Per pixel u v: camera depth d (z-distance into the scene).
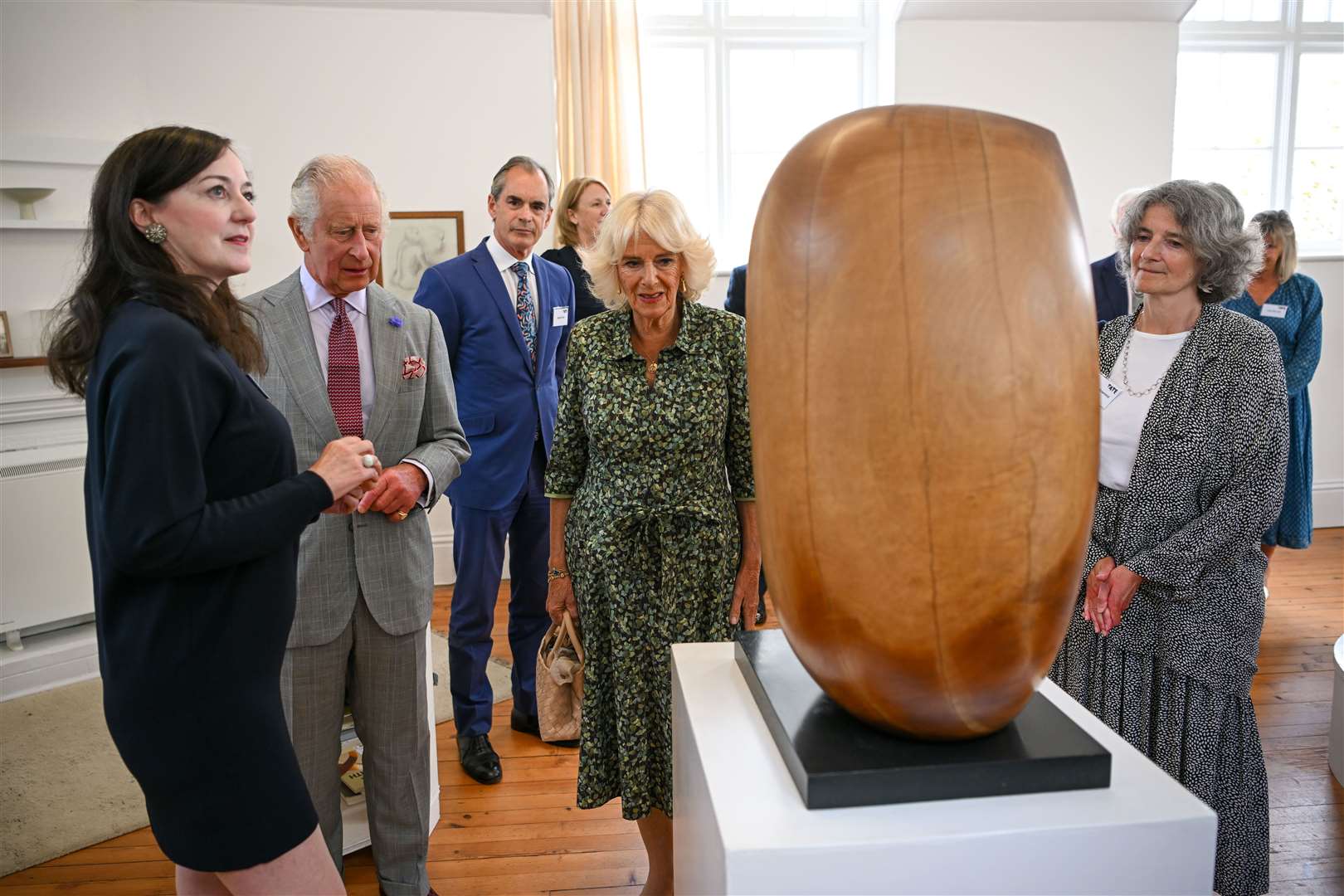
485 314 2.83
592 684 1.94
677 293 1.89
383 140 4.44
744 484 1.96
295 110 4.34
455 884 2.29
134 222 1.25
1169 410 1.67
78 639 3.78
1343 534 5.30
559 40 4.86
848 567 0.87
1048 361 0.83
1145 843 0.87
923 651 0.87
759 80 5.45
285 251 4.41
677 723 1.26
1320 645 3.72
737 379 1.89
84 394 1.28
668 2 5.30
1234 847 1.72
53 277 3.93
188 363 1.18
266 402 1.34
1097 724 1.10
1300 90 5.51
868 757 0.92
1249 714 1.71
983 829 0.86
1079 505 0.87
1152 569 1.65
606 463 1.88
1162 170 5.13
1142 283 1.73
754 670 1.15
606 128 4.92
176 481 1.15
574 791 2.74
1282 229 3.82
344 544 1.85
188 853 1.24
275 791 1.27
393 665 1.93
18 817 2.65
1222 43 5.41
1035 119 5.05
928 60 4.96
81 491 3.79
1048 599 0.88
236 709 1.24
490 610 2.88
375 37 4.36
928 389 0.82
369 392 1.91
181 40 4.19
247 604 1.26
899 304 0.82
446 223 4.54
